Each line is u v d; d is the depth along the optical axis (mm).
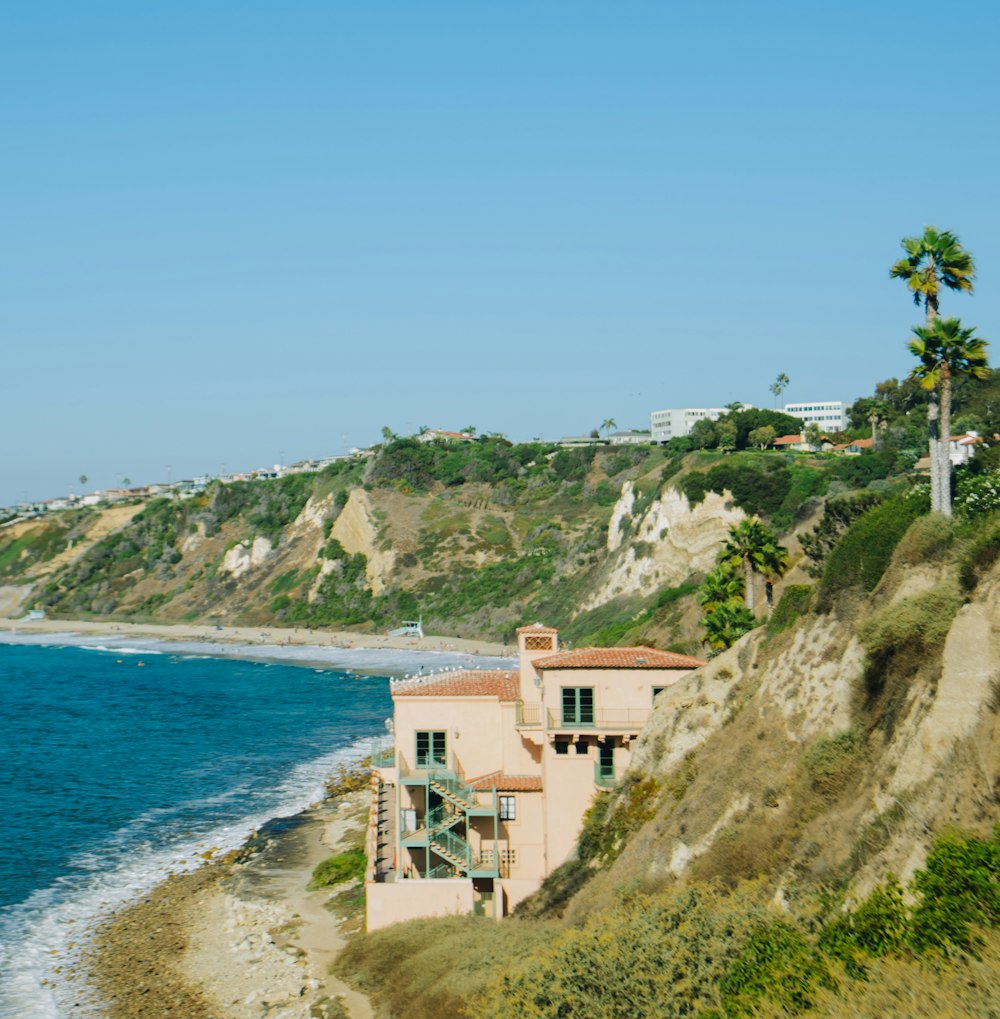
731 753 37594
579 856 42656
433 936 40031
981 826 22734
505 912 43562
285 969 42844
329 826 67062
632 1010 25531
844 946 22031
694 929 27172
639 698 44500
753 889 29141
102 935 49562
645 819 39938
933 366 41531
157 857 62562
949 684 26281
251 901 52438
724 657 42719
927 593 31234
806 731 34406
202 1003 40469
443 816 45938
